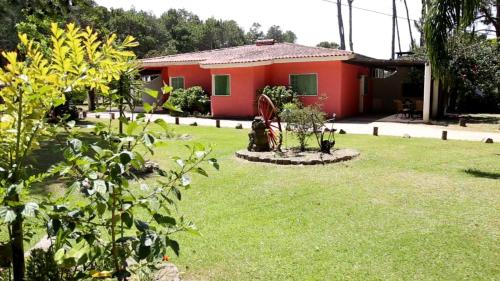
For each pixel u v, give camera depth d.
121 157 1.95
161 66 22.80
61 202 2.03
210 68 20.08
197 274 3.72
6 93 2.06
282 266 3.86
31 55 2.22
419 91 21.42
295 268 3.81
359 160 8.89
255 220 5.14
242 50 22.58
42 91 2.01
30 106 2.10
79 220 1.99
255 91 19.23
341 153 9.30
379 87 22.41
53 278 2.49
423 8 8.84
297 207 5.65
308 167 8.20
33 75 2.09
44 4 5.65
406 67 21.09
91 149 2.05
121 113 3.03
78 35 2.22
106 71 2.34
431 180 7.15
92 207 2.03
